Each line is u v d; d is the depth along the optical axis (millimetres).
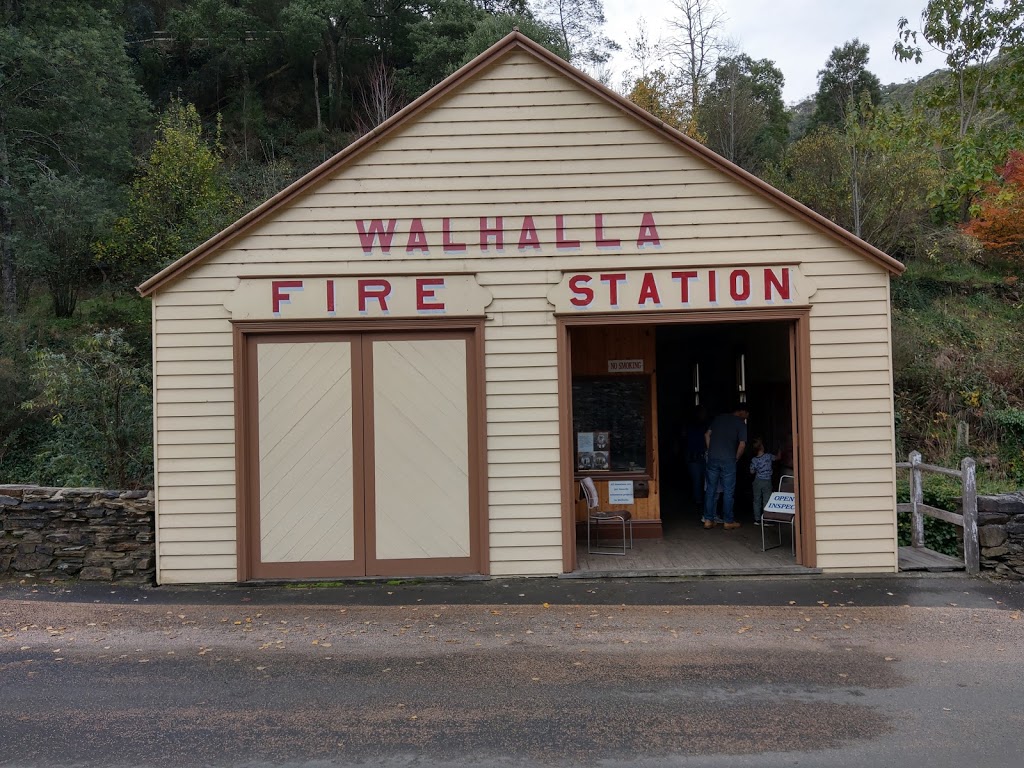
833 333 9375
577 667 6543
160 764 4891
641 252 9469
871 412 9344
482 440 9406
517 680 6262
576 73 9398
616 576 9375
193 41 36875
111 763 4910
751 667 6500
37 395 16484
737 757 4898
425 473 9484
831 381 9367
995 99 17031
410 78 32875
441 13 33031
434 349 9531
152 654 6992
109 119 24016
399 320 9445
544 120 9500
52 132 22828
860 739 5133
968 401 17609
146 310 21656
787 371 12281
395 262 9461
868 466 9344
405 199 9477
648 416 11547
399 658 6816
